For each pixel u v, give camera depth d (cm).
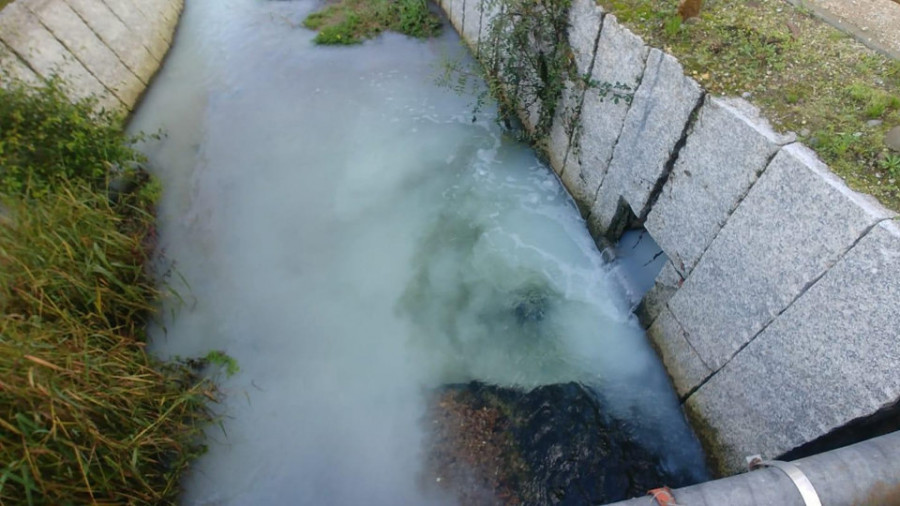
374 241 603
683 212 417
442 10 935
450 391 474
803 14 438
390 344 512
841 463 268
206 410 455
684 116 396
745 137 344
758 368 357
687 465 416
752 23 429
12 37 595
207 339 518
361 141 714
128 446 367
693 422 428
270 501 418
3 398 328
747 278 357
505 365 489
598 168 538
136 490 377
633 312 505
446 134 721
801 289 317
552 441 432
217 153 700
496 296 546
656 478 410
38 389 331
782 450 346
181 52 858
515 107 662
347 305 546
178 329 523
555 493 405
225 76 812
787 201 320
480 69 709
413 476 423
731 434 388
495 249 589
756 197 342
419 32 879
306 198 648
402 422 456
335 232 612
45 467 331
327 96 777
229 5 964
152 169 667
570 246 581
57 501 332
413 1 905
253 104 768
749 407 369
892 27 418
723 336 386
